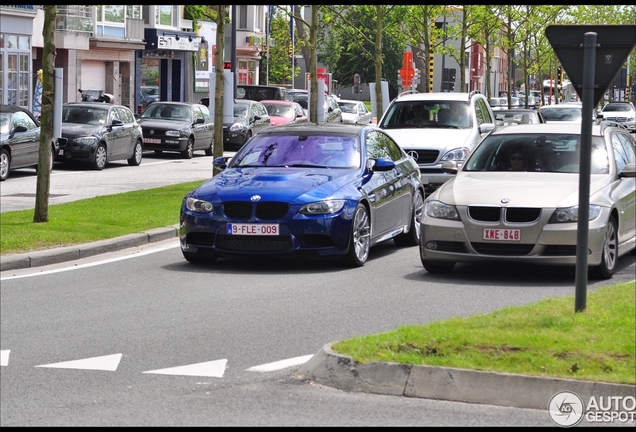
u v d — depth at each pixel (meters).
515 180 15.20
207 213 15.66
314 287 14.13
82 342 10.75
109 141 36.72
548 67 101.94
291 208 15.44
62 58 63.50
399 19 52.75
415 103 26.80
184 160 42.28
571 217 14.22
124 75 71.62
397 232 17.81
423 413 8.05
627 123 66.31
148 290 13.91
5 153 30.97
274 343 10.66
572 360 8.56
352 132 17.48
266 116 50.12
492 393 8.31
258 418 7.95
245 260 16.77
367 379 8.71
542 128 16.55
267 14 99.81
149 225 19.89
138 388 8.90
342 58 129.12
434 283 14.45
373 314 12.20
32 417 8.04
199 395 8.65
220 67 27.17
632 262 16.41
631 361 8.51
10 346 10.59
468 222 14.50
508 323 9.93
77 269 15.83
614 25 10.04
